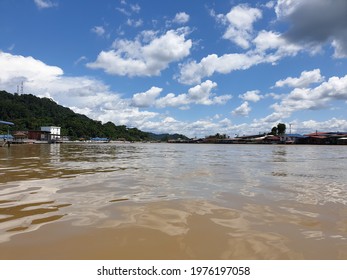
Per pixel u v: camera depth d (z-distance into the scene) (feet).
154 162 49.42
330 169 38.96
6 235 11.71
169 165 43.39
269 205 17.08
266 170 36.81
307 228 12.89
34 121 428.56
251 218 14.37
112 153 84.02
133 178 27.99
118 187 22.74
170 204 17.10
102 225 13.07
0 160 49.03
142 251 10.39
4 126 335.67
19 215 14.49
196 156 71.56
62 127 439.22
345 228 12.93
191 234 12.03
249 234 12.08
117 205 16.78
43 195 19.38
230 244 11.03
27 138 233.35
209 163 48.03
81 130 447.01
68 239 11.34
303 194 20.48
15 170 33.35
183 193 20.51
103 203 17.24
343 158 66.33
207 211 15.61
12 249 10.44
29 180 25.75
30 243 10.95
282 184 24.94
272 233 12.22
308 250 10.58
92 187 22.61
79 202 17.44
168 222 13.58
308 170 37.37
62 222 13.43
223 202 17.75
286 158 64.85
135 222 13.55
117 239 11.41
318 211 15.79
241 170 36.45
